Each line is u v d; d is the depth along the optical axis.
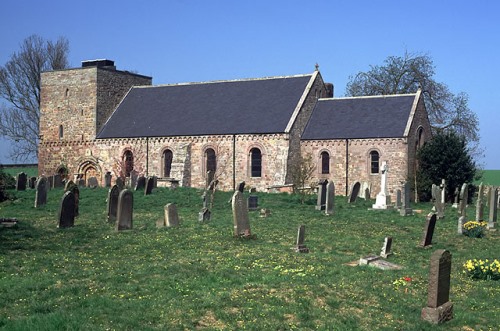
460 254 25.42
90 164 64.00
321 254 23.55
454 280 20.12
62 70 65.88
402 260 23.38
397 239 28.36
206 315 15.06
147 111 64.31
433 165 52.94
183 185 57.84
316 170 56.38
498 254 25.52
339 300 16.67
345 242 26.95
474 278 20.69
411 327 14.97
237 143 56.91
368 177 54.44
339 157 55.59
